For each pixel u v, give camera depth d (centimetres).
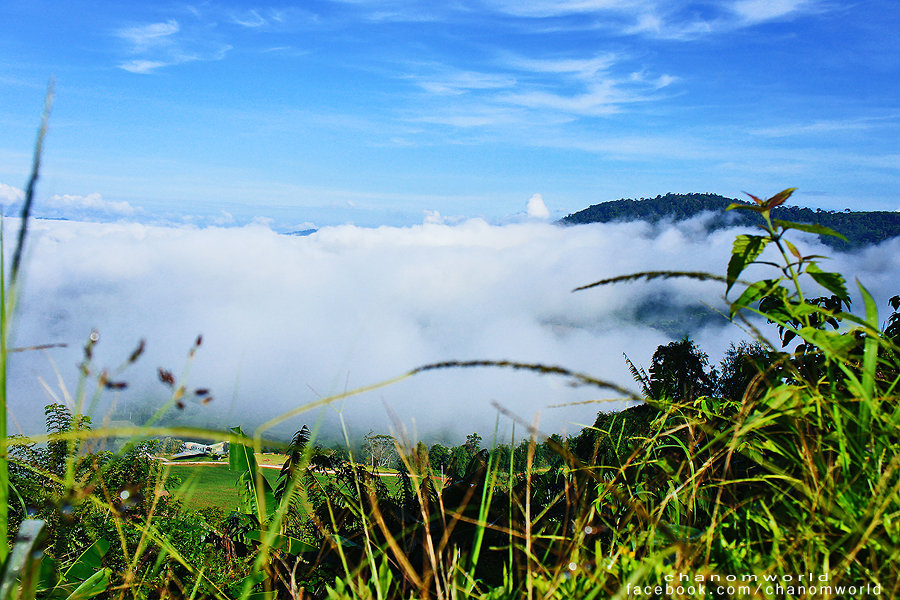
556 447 112
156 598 171
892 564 100
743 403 130
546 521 161
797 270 142
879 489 105
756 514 132
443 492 195
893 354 159
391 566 166
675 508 152
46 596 155
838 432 124
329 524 195
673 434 174
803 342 178
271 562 175
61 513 110
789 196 140
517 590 126
